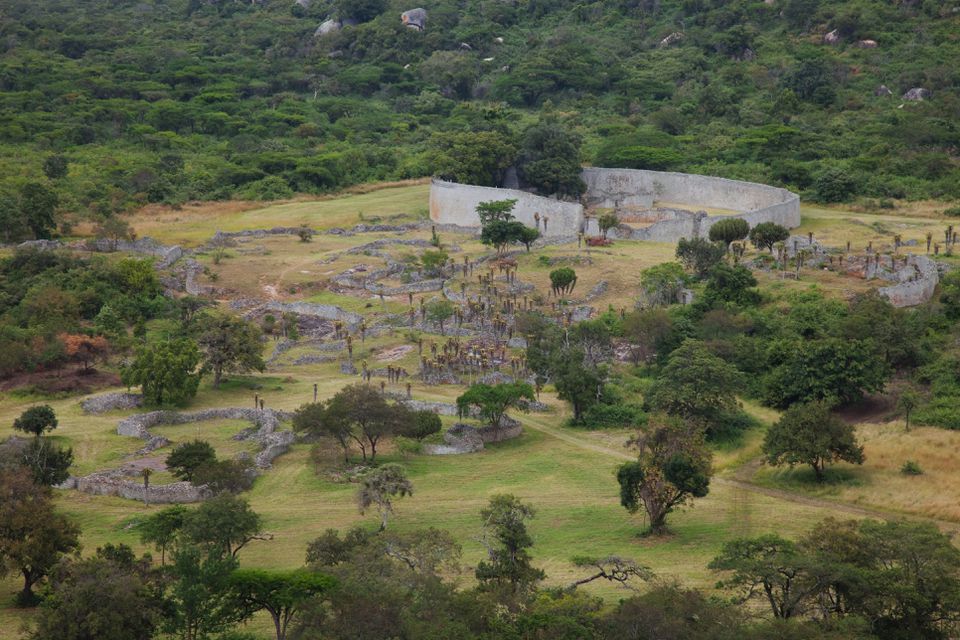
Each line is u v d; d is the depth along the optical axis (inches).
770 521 4092.0
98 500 4350.4
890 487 4367.6
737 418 5137.8
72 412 5418.3
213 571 3014.3
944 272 6456.7
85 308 6683.1
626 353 5969.5
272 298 7165.4
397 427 4781.0
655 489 3969.0
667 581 3378.4
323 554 3292.3
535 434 5162.4
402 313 6707.7
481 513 3533.5
